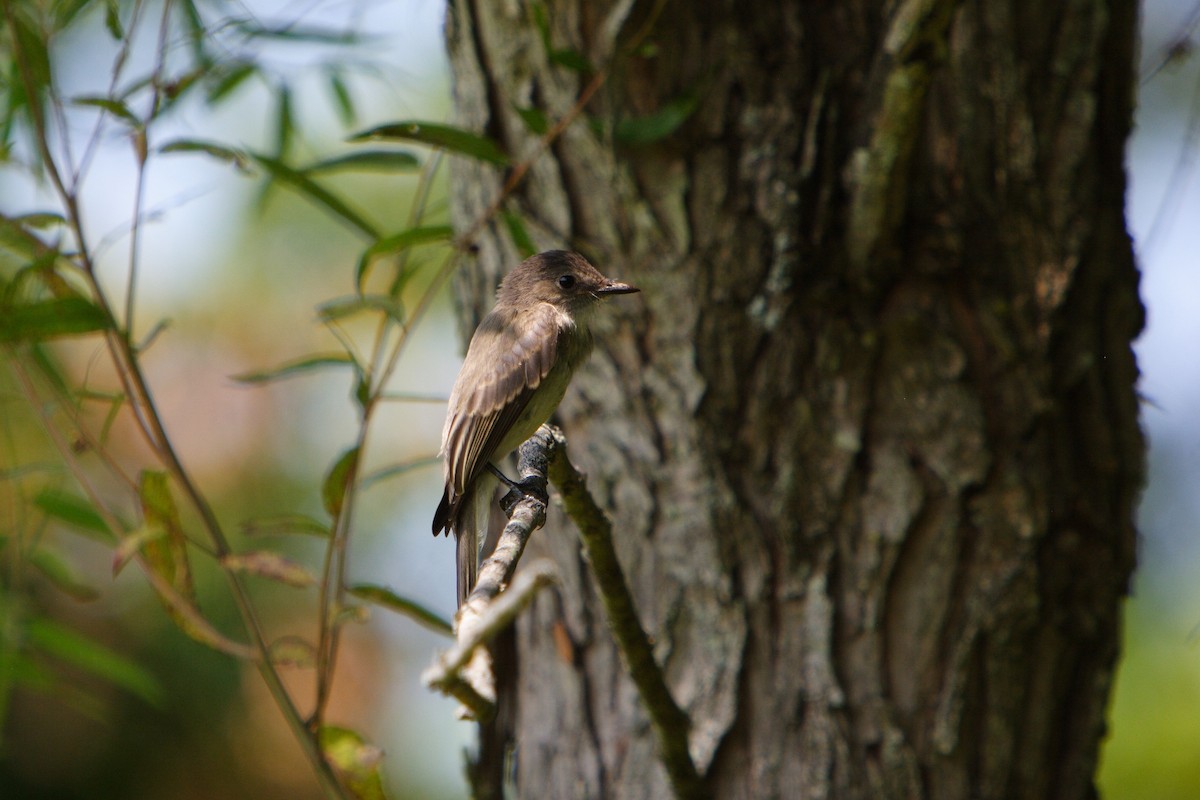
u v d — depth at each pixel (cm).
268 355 1391
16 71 727
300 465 1385
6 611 850
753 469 743
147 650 1302
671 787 702
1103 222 765
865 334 739
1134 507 780
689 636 746
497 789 835
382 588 693
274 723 1337
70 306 649
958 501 727
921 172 741
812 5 756
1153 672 1197
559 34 786
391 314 704
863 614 730
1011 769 724
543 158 797
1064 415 747
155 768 1304
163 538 678
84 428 689
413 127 676
